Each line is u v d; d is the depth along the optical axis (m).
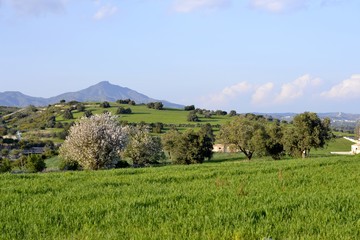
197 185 18.81
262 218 10.96
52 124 176.50
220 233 9.45
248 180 20.27
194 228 10.14
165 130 149.88
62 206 13.52
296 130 84.31
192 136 92.69
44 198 15.45
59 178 23.97
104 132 55.25
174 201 14.15
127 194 16.20
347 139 148.00
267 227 9.84
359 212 11.53
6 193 17.16
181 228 10.03
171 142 101.88
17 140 150.62
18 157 117.50
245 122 94.62
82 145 54.09
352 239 8.94
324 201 13.16
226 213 11.48
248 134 91.94
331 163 29.55
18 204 14.11
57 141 147.75
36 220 11.38
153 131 144.75
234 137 91.56
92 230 10.24
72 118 187.50
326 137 85.19
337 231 9.47
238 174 23.86
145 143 85.12
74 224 10.95
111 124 57.31
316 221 10.55
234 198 14.30
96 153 54.50
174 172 25.94
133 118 178.88
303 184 18.42
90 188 18.38
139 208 12.73
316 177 20.69
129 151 84.38
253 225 10.16
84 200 15.05
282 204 12.59
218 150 125.75
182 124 165.88
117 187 18.69
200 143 91.94
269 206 12.28
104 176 24.72
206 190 16.67
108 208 12.83
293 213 11.51
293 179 19.92
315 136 82.81
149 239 9.14
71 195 16.09
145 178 22.36
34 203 14.23
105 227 10.69
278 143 89.50
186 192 16.25
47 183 20.95
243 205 12.94
